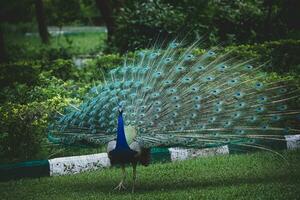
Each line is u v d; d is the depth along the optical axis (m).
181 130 9.06
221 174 10.12
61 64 17.77
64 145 9.67
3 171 10.62
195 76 9.69
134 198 8.83
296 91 12.18
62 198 9.10
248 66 10.08
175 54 10.34
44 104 12.02
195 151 11.44
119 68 9.95
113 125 9.27
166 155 11.34
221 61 10.12
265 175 9.86
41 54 26.30
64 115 9.78
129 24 20.94
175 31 20.42
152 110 9.19
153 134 9.05
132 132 9.06
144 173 10.51
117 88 9.57
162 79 9.59
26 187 9.93
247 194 8.71
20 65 16.80
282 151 11.28
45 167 10.77
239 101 9.46
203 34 20.25
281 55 17.30
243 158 11.00
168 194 8.96
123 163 9.27
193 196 8.75
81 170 10.90
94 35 43.97
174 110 9.16
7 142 11.27
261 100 9.52
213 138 9.07
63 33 44.97
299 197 8.41
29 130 11.37
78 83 16.03
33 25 46.38
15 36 43.25
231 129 9.17
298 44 17.39
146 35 20.83
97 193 9.30
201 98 9.37
